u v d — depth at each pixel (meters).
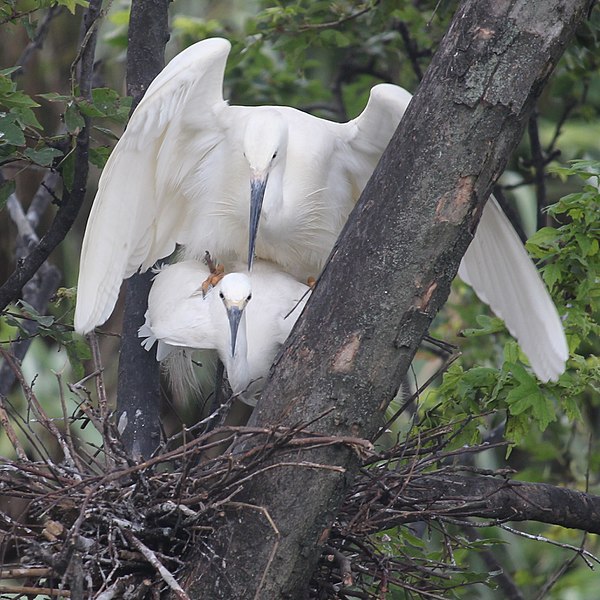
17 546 7.35
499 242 9.10
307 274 11.24
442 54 7.55
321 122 10.62
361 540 8.09
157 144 9.66
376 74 15.59
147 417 9.99
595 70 14.64
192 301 10.05
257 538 7.41
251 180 9.84
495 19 7.43
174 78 9.13
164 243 10.70
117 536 7.46
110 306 9.23
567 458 14.25
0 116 9.01
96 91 9.31
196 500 7.45
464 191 7.43
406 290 7.44
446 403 9.83
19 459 7.86
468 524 8.33
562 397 9.66
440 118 7.45
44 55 16.67
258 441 7.52
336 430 7.42
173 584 6.91
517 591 12.76
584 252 9.48
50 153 9.11
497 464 15.66
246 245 10.77
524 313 9.02
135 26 10.70
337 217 10.79
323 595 7.96
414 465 7.95
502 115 7.41
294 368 7.54
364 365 7.43
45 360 16.19
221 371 10.69
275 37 13.93
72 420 8.30
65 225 9.57
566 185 17.28
